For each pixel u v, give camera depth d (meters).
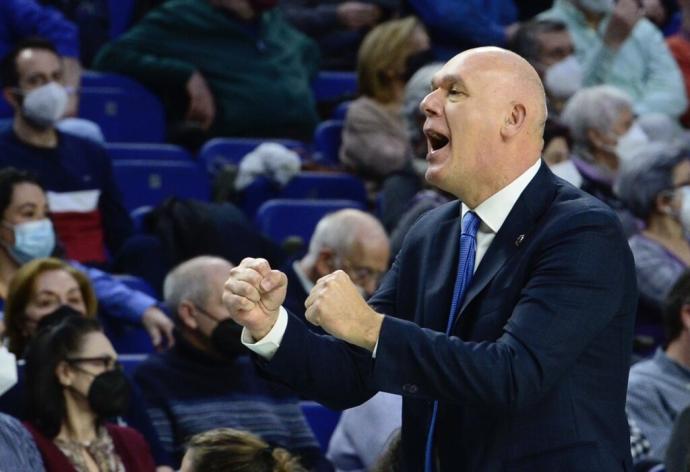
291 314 5.89
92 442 9.16
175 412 10.20
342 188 14.88
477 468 5.85
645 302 12.65
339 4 18.16
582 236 5.82
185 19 16.17
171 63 15.93
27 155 12.95
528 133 5.95
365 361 6.00
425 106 5.96
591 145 14.59
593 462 5.77
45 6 17.17
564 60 16.02
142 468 9.34
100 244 13.12
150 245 12.59
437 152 5.94
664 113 17.56
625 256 5.90
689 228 12.91
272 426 10.37
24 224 11.27
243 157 15.21
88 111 15.52
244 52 16.30
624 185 13.16
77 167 13.13
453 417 5.96
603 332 5.88
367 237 11.72
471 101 5.88
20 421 9.22
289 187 14.66
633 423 10.15
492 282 5.89
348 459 10.16
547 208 5.96
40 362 9.07
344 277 5.59
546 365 5.63
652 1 19.58
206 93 15.94
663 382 10.82
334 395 5.95
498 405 5.62
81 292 10.38
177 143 15.80
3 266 11.37
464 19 17.52
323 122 17.12
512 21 18.69
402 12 17.97
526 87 5.92
